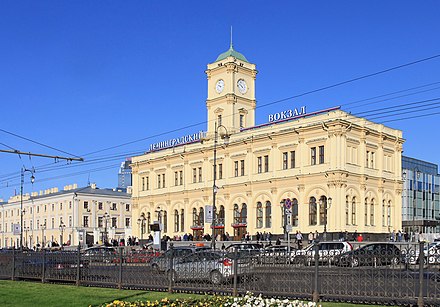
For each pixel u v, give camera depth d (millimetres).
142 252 22062
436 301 15016
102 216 109312
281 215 65125
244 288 18500
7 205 127625
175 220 79812
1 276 27766
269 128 67938
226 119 75750
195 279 19781
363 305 15992
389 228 66188
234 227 70688
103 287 22516
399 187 68375
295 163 64312
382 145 66250
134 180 88125
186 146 78625
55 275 24719
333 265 16906
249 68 78625
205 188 74688
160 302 15227
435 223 77562
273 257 18172
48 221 112125
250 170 69312
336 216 59281
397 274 15781
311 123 62938
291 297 17516
